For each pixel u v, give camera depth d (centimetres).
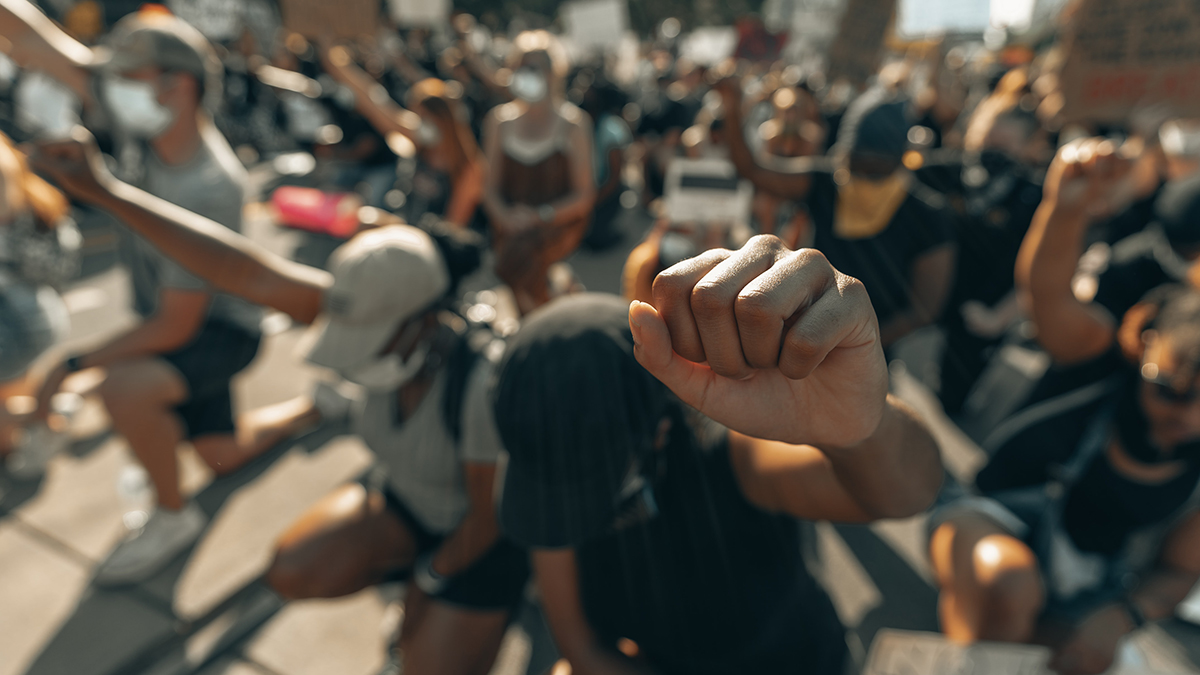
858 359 47
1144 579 151
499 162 281
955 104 409
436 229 142
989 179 265
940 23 411
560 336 83
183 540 210
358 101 359
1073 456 150
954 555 153
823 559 218
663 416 91
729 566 97
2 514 227
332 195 536
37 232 226
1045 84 293
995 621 141
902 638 77
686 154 373
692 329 46
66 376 180
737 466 93
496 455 128
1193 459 136
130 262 198
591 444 81
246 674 179
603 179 378
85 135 132
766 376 50
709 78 232
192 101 176
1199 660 174
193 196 177
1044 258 142
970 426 299
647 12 2498
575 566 107
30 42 177
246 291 138
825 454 70
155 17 176
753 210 384
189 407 220
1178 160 258
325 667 181
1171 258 173
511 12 2002
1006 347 379
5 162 214
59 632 184
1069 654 139
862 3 485
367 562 155
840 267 211
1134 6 215
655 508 93
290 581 151
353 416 286
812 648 108
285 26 347
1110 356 145
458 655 141
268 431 253
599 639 115
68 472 249
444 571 143
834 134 507
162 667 180
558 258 194
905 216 201
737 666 105
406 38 912
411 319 130
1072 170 133
